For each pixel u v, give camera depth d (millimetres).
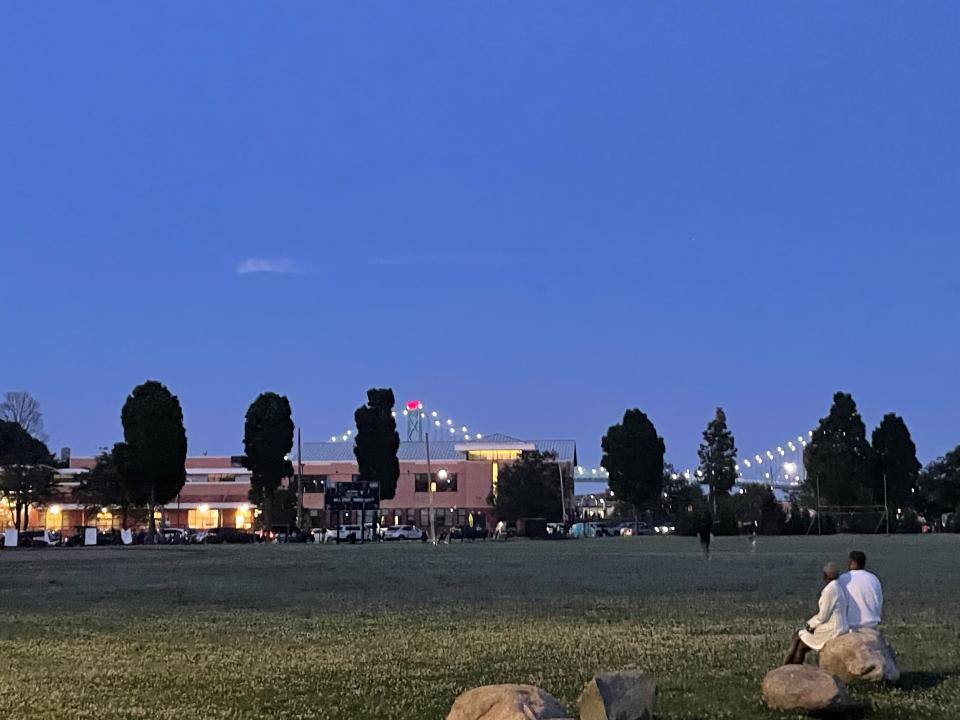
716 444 134875
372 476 116188
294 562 50469
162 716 11641
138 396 91438
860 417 113750
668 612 22266
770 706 11266
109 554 65000
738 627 19266
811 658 14930
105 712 11867
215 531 104250
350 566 45500
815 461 113750
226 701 12477
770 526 103125
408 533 105062
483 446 152875
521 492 131000
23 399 118188
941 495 130125
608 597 26391
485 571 39812
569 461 154125
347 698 12539
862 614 12828
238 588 31766
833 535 101312
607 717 9594
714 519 108438
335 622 21109
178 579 36969
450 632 19000
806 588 28797
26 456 111625
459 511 147500
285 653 16422
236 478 154125
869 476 113500
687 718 10969
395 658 15703
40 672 14727
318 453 164625
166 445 90375
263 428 110312
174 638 18641
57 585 34000
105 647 17422
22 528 117062
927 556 48406
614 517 165500
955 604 23234
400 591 29547
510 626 19875
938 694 11875
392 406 118625
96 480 113750
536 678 13711
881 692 11898
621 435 122125
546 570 39844
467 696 9625
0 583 35031
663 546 70125
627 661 14984
